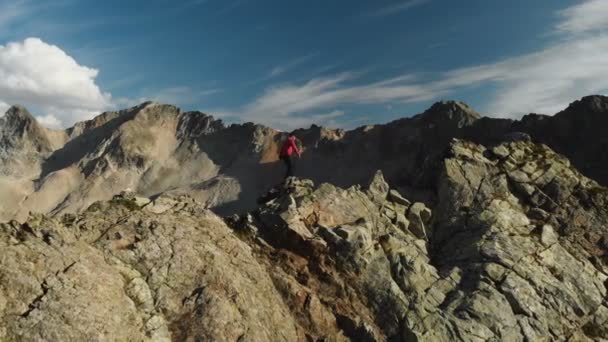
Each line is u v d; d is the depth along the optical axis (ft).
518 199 122.93
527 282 95.66
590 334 89.97
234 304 74.59
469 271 98.94
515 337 85.92
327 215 106.63
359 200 114.83
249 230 100.68
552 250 105.70
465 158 132.05
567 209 118.42
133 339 62.75
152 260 76.79
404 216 116.98
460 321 86.53
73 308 60.34
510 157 134.62
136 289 70.54
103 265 70.74
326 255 96.73
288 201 105.40
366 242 99.19
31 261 63.26
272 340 73.97
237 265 84.69
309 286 91.09
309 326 82.94
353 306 88.89
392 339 84.69
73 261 67.00
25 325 56.44
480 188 123.54
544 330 88.28
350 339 83.10
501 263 99.09
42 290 60.75
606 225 114.01
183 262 78.38
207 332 68.18
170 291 73.10
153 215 88.79
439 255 109.19
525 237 108.27
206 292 73.67
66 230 73.00
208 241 86.99
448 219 118.11
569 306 93.20
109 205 88.17
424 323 85.66
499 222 112.27
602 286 98.99
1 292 58.39
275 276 89.30
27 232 67.87
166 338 66.08
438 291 93.91
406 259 99.35
